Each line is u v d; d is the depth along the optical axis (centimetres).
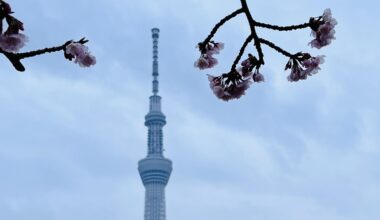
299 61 1059
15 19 818
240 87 1098
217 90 1099
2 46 817
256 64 1084
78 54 923
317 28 1016
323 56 1058
